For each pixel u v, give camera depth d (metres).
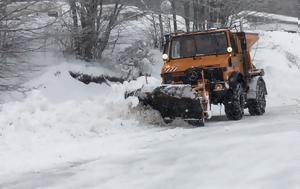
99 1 19.39
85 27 18.48
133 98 12.52
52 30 17.47
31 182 7.23
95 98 13.56
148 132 11.18
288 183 5.71
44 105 12.02
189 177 6.61
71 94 16.16
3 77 15.27
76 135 10.84
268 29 42.62
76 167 7.98
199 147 8.39
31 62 17.11
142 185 6.52
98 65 19.73
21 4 15.87
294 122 10.15
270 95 23.88
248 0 27.84
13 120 10.91
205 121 13.40
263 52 30.42
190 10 25.47
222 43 13.48
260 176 6.15
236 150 7.66
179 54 13.73
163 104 12.09
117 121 11.97
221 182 6.19
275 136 8.28
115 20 20.17
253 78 15.09
